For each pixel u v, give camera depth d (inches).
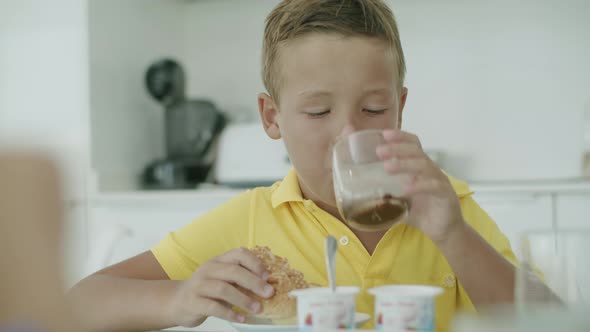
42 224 10.4
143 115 113.7
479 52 108.3
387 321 21.7
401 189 26.9
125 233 75.6
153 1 115.5
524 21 106.8
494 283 31.2
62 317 10.8
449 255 31.7
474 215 41.6
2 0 103.5
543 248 20.6
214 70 120.0
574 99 105.3
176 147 109.3
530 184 92.0
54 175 10.5
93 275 36.0
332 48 34.4
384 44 35.4
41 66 102.3
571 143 105.3
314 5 35.5
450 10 109.0
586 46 104.7
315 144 35.2
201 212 96.0
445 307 36.8
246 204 42.6
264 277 29.4
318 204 39.9
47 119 102.4
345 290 23.5
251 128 105.1
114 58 106.0
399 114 40.6
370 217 26.9
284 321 28.3
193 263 40.2
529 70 106.8
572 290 19.9
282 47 36.7
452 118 109.3
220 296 29.0
